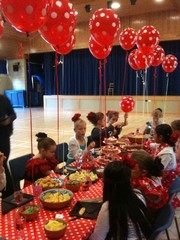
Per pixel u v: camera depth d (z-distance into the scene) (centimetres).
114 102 1168
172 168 231
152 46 312
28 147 589
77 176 206
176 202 227
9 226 141
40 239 130
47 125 871
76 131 286
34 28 162
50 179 197
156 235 129
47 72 1362
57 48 211
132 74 1145
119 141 333
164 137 240
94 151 286
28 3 147
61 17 179
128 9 923
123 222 133
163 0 830
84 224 144
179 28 923
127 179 137
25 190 189
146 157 185
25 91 1473
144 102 992
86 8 795
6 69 1505
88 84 1263
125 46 346
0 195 275
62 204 159
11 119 277
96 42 267
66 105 1288
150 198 168
